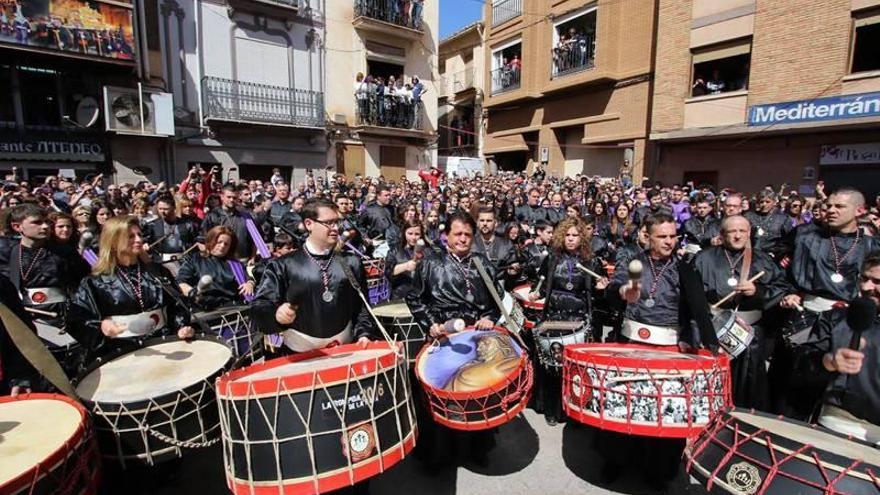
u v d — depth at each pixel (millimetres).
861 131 12820
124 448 2492
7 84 12758
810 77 13055
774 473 1873
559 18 20297
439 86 30219
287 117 17203
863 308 2393
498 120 24594
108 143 14133
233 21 16016
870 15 12109
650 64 17250
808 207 9406
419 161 20797
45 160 13258
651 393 2631
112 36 13109
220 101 15883
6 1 11742
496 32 23859
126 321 3373
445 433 3463
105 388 2625
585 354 2842
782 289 3617
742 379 3523
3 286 2779
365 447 2271
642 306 3416
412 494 3311
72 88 13500
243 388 2199
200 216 8164
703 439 2225
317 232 3039
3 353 2699
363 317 3201
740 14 14281
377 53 19203
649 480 3369
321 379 2199
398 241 5926
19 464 1858
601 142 19172
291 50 17234
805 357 3203
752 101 14203
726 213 5547
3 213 4742
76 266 4496
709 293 3639
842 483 1748
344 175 18953
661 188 14500
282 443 2168
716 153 15656
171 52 15008
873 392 2480
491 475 3533
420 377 2961
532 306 4691
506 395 2787
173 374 2801
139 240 3447
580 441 4004
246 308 4184
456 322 3240
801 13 13102
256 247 6340
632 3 17703
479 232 5492
